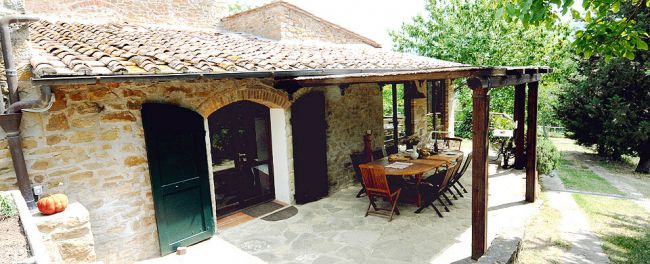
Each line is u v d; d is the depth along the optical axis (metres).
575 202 6.48
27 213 2.93
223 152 6.90
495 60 12.87
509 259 3.75
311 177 6.50
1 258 2.25
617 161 11.95
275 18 8.05
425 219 5.40
